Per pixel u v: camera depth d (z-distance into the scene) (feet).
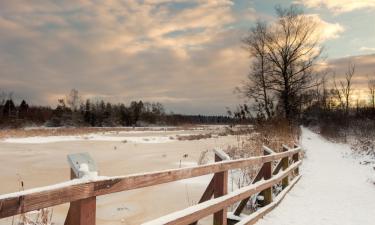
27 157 59.41
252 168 30.66
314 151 73.00
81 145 86.89
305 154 62.75
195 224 13.53
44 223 17.58
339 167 48.93
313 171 44.32
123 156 60.85
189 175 12.59
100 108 333.01
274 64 148.97
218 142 86.12
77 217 7.95
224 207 15.51
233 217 18.52
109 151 70.59
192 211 12.50
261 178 23.82
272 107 67.41
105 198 28.40
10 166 47.78
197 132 166.09
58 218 22.15
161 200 27.99
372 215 23.11
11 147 80.69
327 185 34.45
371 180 36.70
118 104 342.64
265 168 23.73
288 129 61.87
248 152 42.06
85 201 8.02
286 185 30.17
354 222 21.39
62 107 306.76
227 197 15.69
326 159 58.90
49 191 6.92
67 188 7.34
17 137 116.47
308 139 115.14
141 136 130.72
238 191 17.46
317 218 21.99
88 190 7.97
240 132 62.23
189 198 28.73
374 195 29.76
